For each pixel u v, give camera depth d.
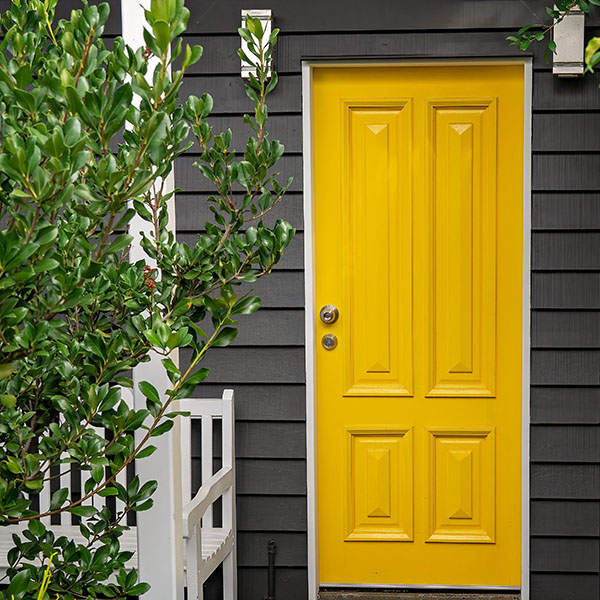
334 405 3.59
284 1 3.40
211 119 3.45
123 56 1.41
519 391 3.53
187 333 1.54
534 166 3.38
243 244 1.71
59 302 1.33
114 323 1.73
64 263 1.52
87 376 1.50
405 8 3.37
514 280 3.50
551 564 3.46
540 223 3.39
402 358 3.56
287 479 3.52
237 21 3.41
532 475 3.44
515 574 3.57
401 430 3.57
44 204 1.18
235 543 3.43
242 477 3.53
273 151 1.85
